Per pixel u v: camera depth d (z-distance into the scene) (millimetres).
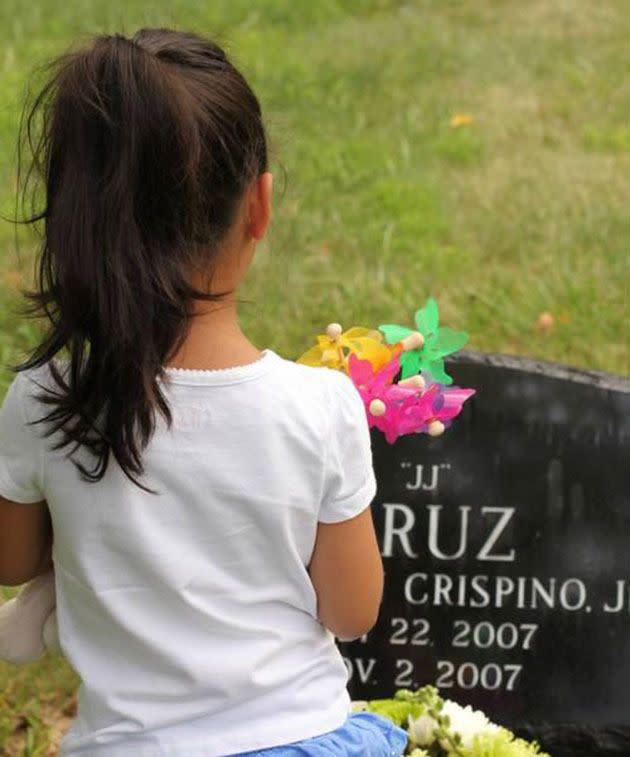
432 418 2695
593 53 9125
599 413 3764
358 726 2430
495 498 3758
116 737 2309
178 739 2293
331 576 2387
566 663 3775
